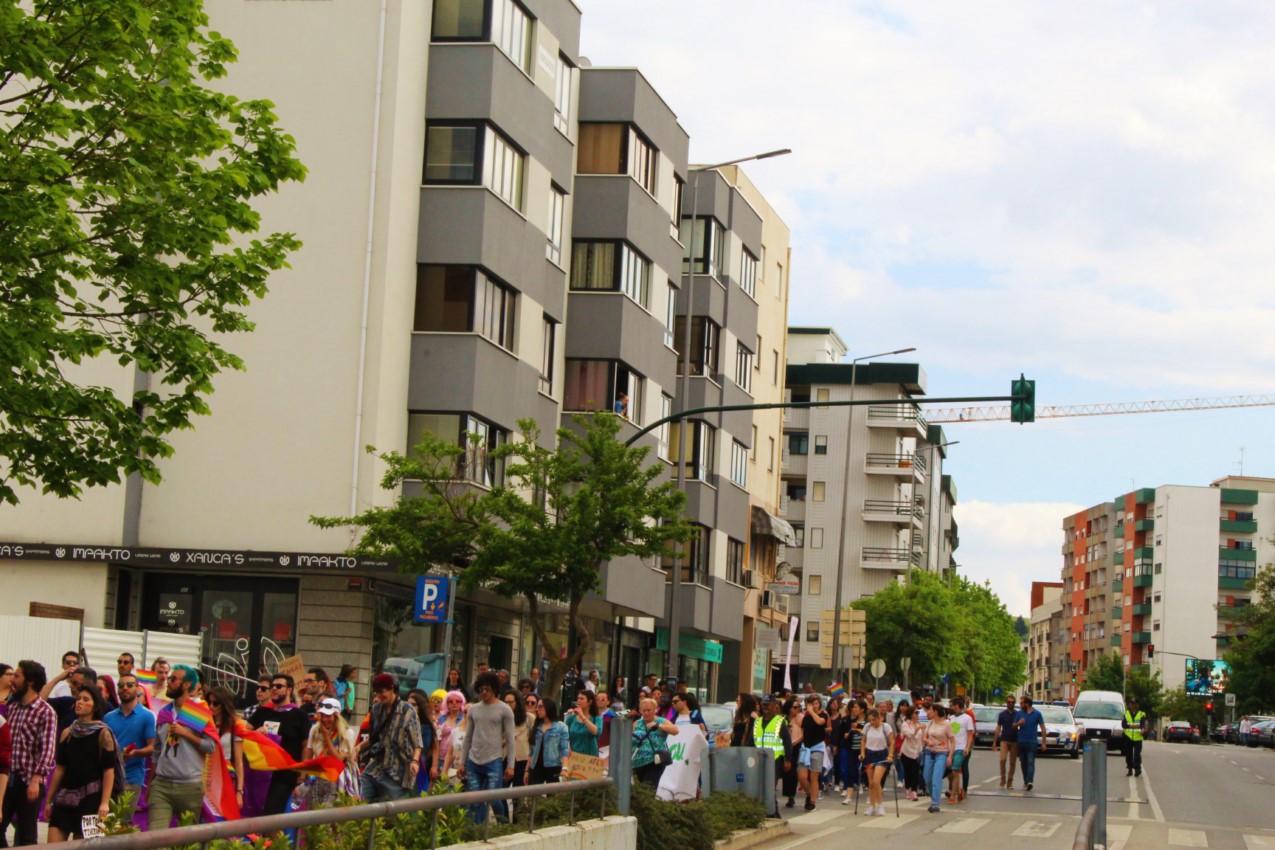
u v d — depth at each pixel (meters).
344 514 32.72
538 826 14.10
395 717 15.95
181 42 17.34
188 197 16.92
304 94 34.03
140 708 14.63
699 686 58.75
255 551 32.44
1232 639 112.00
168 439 33.28
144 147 16.97
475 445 34.31
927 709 28.86
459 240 34.84
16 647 23.11
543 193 39.12
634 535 30.88
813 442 106.81
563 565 30.33
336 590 32.44
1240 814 30.94
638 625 50.88
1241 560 166.25
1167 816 29.38
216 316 17.89
